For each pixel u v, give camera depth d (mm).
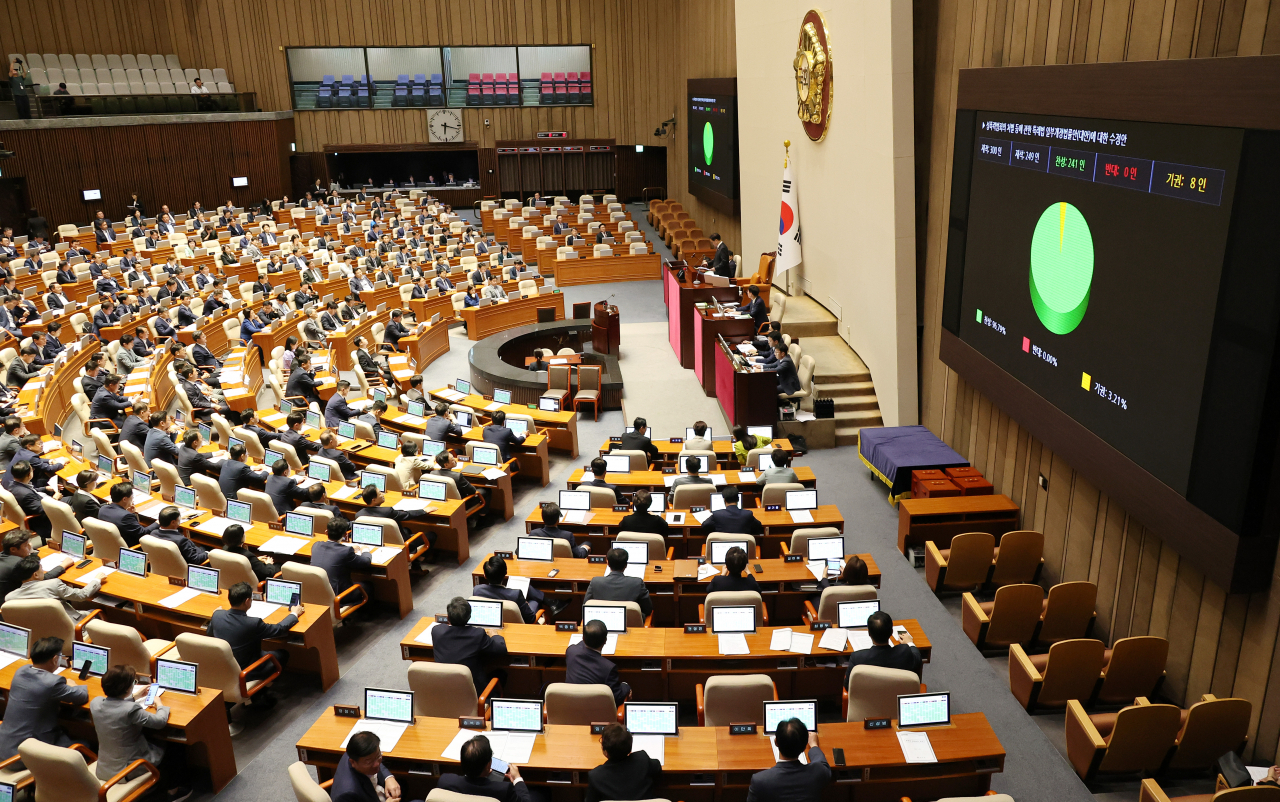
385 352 19031
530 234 29062
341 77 37031
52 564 8984
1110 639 8570
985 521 10453
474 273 24641
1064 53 8820
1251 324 6090
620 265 26875
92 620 8148
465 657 6996
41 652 6629
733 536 8742
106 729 6371
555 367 16156
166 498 11102
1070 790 6914
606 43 36844
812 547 8773
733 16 24750
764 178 21422
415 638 7570
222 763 7016
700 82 28078
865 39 13641
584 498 10203
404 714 6348
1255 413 6086
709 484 10266
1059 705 7840
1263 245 5945
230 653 7273
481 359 17938
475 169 40688
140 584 8625
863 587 7617
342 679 8516
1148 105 7156
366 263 25344
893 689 6359
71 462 11984
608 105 37656
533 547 8922
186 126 32406
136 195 31625
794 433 14188
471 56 37531
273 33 35281
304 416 12930
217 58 35250
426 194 36469
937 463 11703
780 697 7582
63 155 29781
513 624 7656
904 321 13172
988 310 10391
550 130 37688
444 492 10812
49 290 20953
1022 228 9430
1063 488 9367
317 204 33250
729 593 7562
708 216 30016
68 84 31375
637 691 7586
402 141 37281
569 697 6270
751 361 14578
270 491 10531
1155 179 7117
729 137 25016
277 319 19922
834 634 7469
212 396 15820
